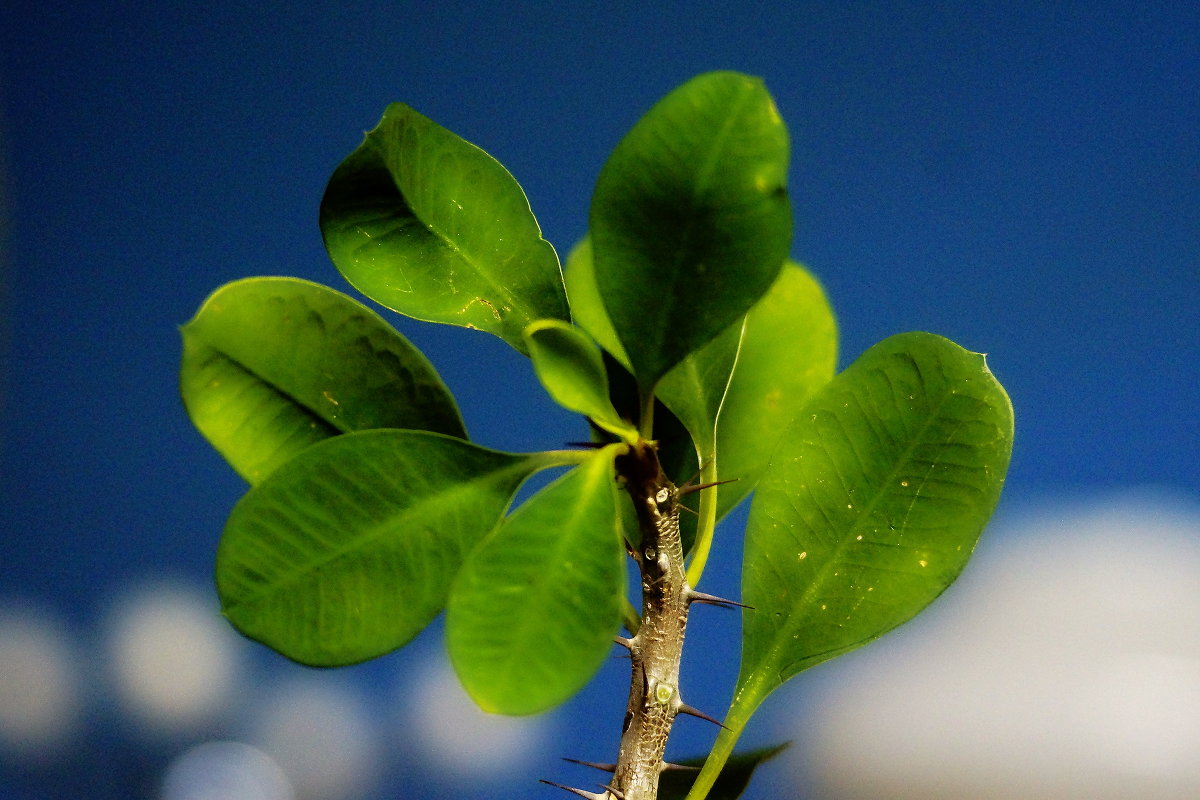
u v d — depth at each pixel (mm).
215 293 678
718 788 714
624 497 707
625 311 665
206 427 681
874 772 1404
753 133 658
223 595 660
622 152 660
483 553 648
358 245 688
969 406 682
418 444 666
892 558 683
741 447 717
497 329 691
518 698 639
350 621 663
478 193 693
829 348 722
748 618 689
